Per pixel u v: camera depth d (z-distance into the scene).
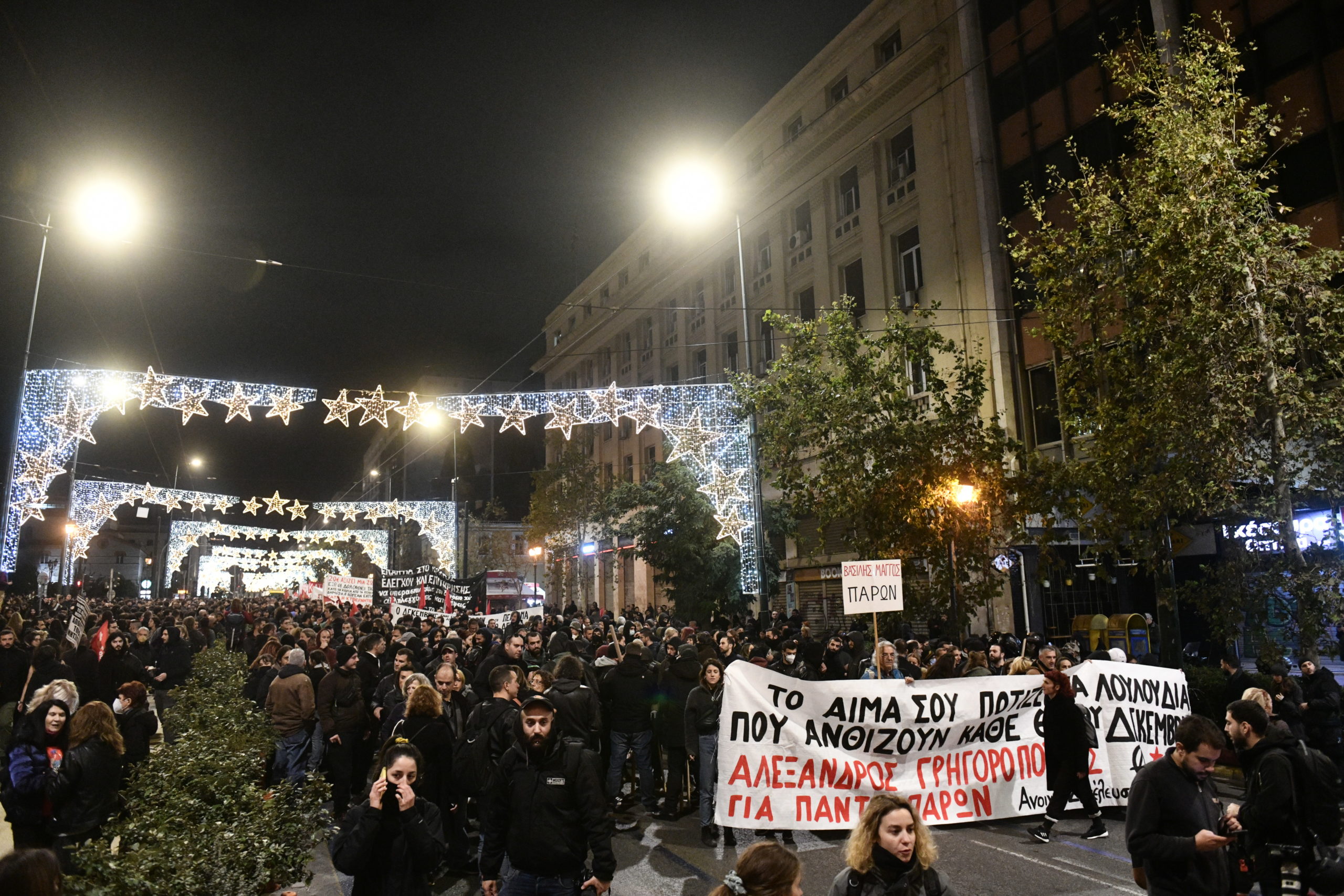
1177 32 19.48
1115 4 20.97
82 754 6.21
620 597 43.19
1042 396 22.52
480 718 6.52
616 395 18.56
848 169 29.56
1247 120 11.76
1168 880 4.46
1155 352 11.52
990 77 24.25
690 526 26.16
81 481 31.20
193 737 6.17
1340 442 10.07
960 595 15.44
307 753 10.08
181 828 4.57
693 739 8.63
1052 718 8.53
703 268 37.50
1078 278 12.69
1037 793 8.68
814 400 15.93
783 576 29.42
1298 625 10.43
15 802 6.08
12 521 17.19
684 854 8.13
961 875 7.29
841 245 29.45
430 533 46.31
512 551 56.47
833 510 15.53
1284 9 17.98
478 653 11.84
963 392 16.16
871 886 3.53
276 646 11.97
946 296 24.81
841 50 29.61
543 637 17.17
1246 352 10.12
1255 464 10.30
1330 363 10.15
